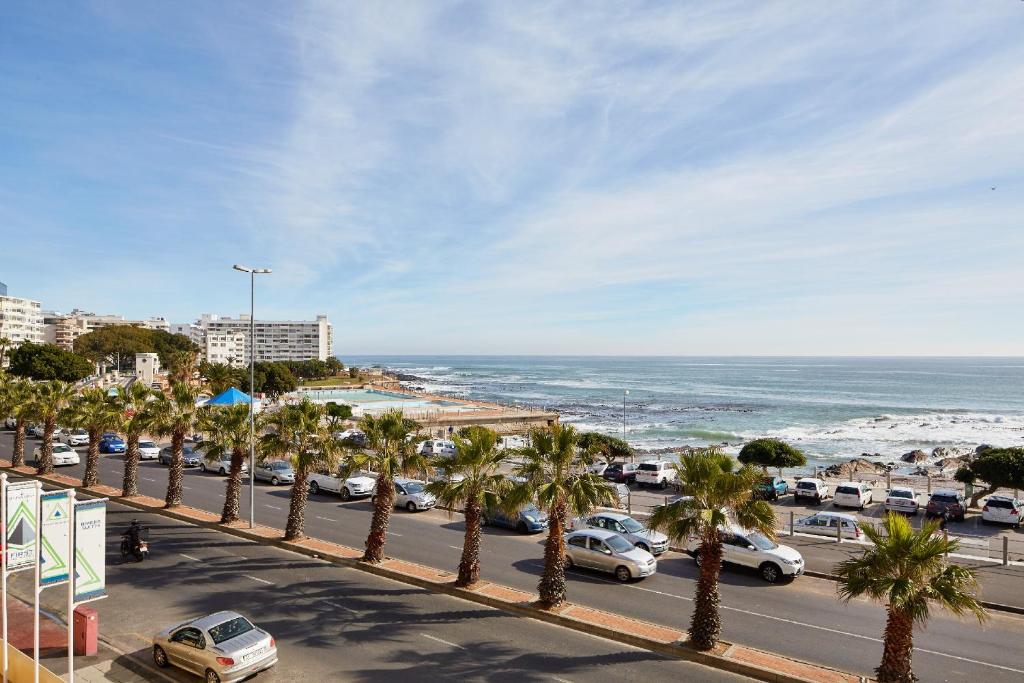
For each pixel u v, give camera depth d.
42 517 13.22
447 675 15.05
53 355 105.12
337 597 20.58
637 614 18.97
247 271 30.36
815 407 139.25
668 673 15.32
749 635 17.55
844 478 51.69
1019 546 25.73
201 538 27.98
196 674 14.84
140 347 154.88
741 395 173.12
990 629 18.27
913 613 12.91
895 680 13.27
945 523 32.44
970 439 91.56
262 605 19.80
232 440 30.34
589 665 15.70
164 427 33.72
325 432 27.23
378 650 16.48
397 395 139.38
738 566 23.61
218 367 105.12
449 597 20.75
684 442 86.88
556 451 18.84
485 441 21.22
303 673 15.16
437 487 21.33
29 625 18.30
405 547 26.47
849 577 14.09
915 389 199.75
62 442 55.34
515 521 29.50
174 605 19.80
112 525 29.98
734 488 15.98
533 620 18.80
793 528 28.61
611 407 137.75
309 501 36.59
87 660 16.05
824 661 15.88
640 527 26.69
